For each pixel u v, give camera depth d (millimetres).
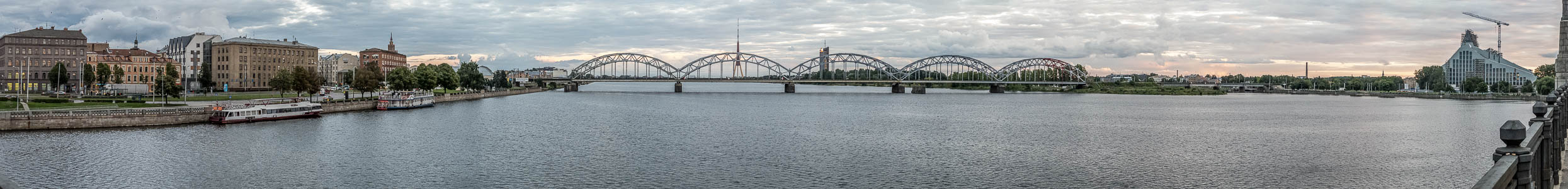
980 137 119062
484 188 72375
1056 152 98562
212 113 126812
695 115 175750
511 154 94938
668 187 72875
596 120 155250
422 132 121625
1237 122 160625
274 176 77688
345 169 82062
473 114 167125
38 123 109688
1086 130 135375
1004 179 77750
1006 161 90438
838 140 113562
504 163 86875
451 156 92125
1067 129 138125
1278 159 92625
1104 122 156500
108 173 77812
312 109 144875
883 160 90500
